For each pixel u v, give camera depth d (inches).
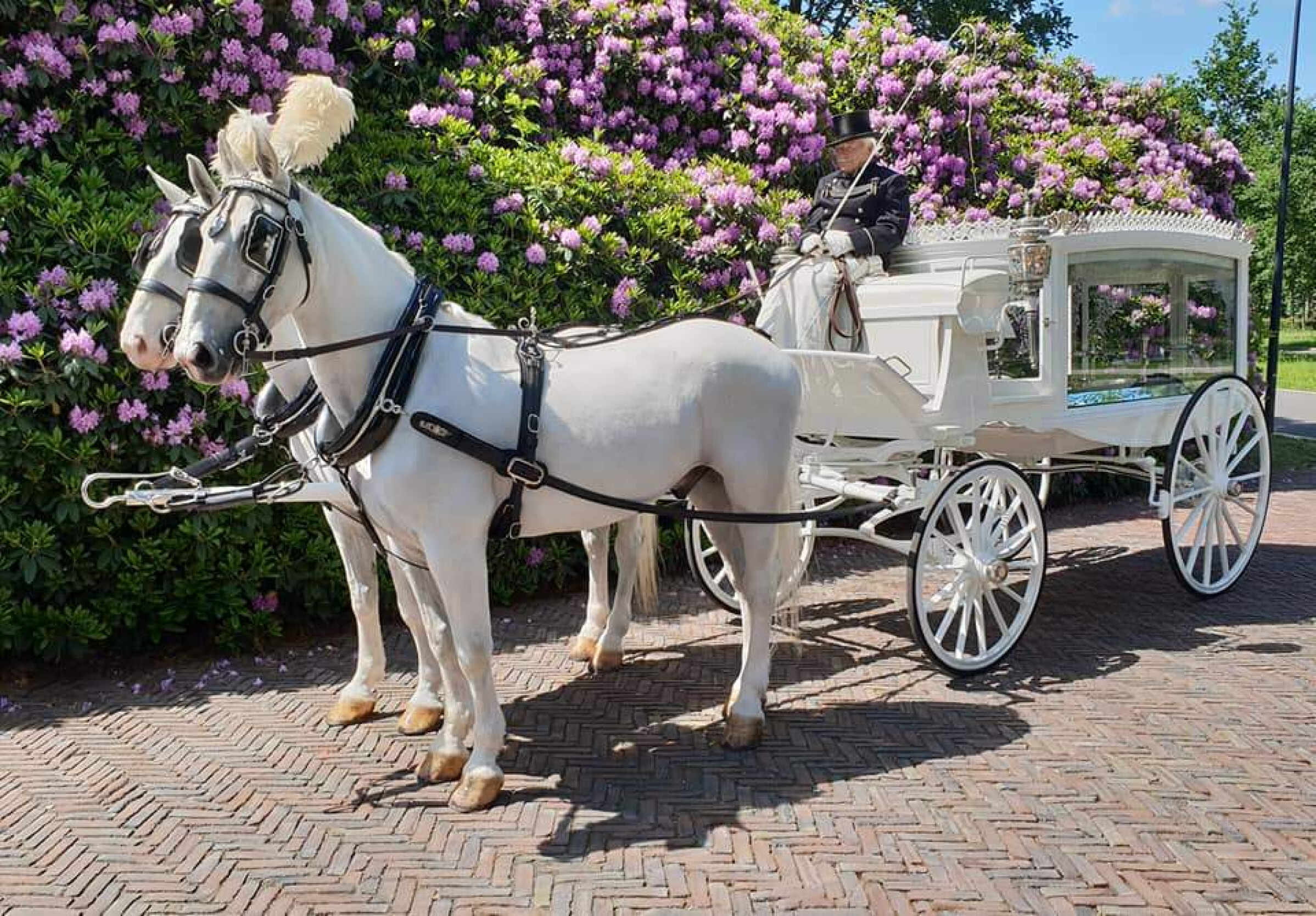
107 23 244.7
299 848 141.9
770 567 175.3
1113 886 129.0
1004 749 171.5
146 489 205.3
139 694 206.5
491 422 146.6
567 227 276.5
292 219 133.6
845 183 223.1
